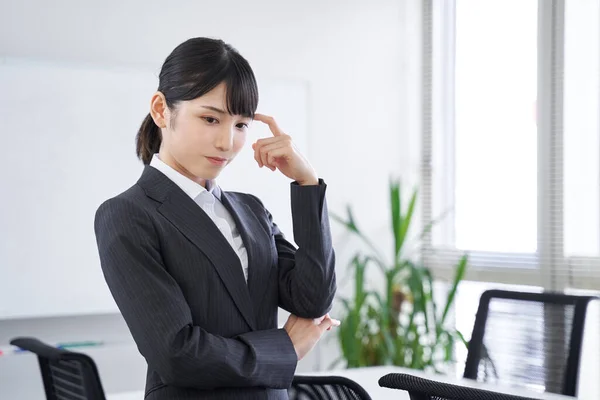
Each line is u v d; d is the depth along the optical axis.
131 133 4.07
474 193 4.71
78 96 3.95
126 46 4.12
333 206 4.69
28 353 3.72
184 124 1.43
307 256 1.55
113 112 4.03
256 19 4.45
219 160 1.45
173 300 1.40
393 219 4.41
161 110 1.50
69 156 3.93
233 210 1.57
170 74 1.45
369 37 4.80
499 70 4.57
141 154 1.62
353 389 1.82
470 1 4.77
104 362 3.92
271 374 1.45
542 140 4.21
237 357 1.42
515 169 4.45
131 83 4.06
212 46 1.44
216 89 1.41
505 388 2.53
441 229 4.91
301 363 4.54
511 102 4.48
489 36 4.63
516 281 4.36
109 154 4.02
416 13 4.95
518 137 4.43
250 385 1.44
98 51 4.06
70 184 3.93
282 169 1.59
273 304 1.56
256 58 4.45
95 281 3.98
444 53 4.93
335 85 4.69
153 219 1.44
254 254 1.53
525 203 4.38
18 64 3.82
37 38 3.92
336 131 4.69
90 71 3.97
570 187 4.10
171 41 4.23
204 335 1.41
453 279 4.75
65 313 3.92
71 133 3.93
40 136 3.87
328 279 1.56
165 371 1.39
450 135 4.88
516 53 4.46
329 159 4.67
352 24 4.74
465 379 2.78
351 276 4.73
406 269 4.83
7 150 3.80
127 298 1.41
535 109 4.32
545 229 4.20
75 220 3.94
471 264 4.64
